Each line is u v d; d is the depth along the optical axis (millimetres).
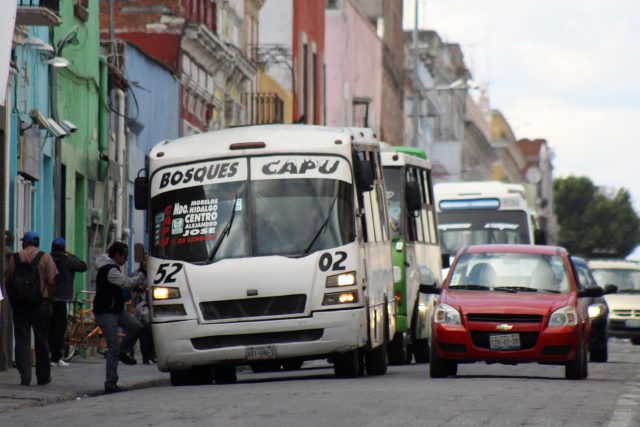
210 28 92875
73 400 39562
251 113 105625
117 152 74500
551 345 43719
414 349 64375
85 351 60125
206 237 43562
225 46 93938
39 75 59562
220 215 43750
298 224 43594
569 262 46750
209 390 39688
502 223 81500
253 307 42938
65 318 54000
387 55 169875
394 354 59531
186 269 43281
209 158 44562
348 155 44750
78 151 67375
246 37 107312
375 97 161625
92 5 70125
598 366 58719
